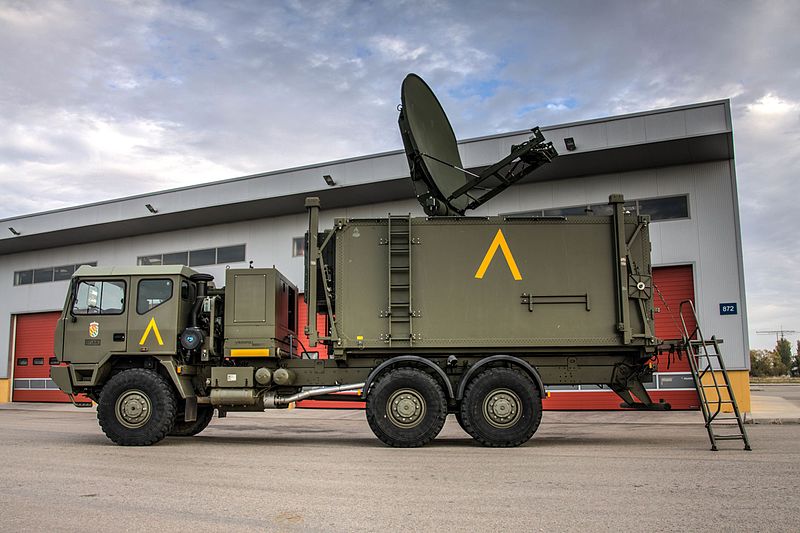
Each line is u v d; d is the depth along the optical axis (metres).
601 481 6.76
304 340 18.27
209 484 6.79
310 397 10.73
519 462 8.16
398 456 8.86
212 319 11.10
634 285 10.34
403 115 11.78
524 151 11.74
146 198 23.33
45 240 26.42
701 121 16.39
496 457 8.66
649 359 10.59
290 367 10.98
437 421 9.88
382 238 10.59
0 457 8.94
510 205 19.14
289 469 7.74
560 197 18.70
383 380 10.05
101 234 25.50
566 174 18.52
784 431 12.08
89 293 11.10
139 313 10.98
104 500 6.04
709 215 17.25
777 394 29.52
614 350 10.48
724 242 17.05
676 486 6.45
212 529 5.02
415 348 10.45
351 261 10.57
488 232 10.57
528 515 5.33
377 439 11.56
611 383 10.60
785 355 126.25
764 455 8.59
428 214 11.83
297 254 22.28
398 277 10.49
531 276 10.46
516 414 9.91
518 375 10.02
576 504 5.70
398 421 9.95
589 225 10.59
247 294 11.00
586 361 10.58
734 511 5.41
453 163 12.78
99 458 8.81
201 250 24.03
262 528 5.03
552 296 10.41
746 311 16.67
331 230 10.63
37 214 25.59
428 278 10.48
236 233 23.45
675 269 17.55
